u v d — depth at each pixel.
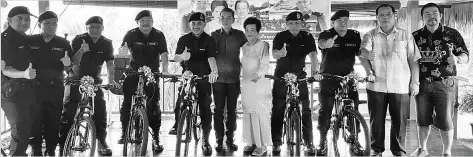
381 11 3.97
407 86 4.01
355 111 3.69
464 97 5.36
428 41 3.90
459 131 5.23
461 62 3.87
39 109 3.97
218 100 4.30
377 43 3.99
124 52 4.05
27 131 3.90
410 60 3.97
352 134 3.71
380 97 4.01
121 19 5.78
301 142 3.98
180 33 5.36
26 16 3.83
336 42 4.14
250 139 4.29
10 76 3.75
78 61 4.05
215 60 4.21
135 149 3.66
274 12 5.39
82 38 4.21
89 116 3.64
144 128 3.59
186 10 5.33
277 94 4.30
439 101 3.90
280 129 4.38
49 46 3.93
